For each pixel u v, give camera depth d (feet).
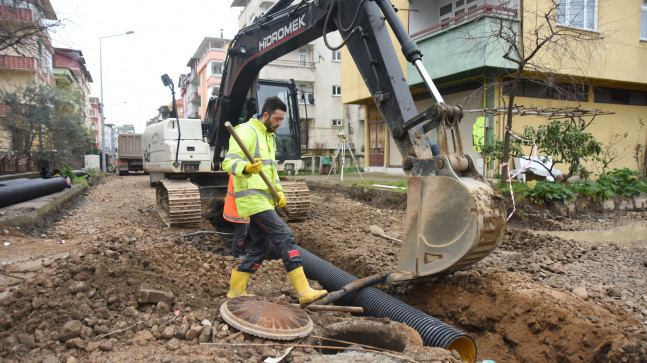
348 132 96.99
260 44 22.30
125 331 10.04
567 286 14.03
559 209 29.17
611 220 28.43
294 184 26.53
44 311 10.23
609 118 48.60
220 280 14.29
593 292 13.44
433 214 11.90
